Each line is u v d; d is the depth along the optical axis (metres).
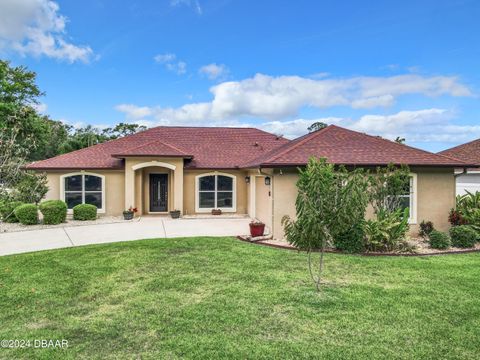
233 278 8.66
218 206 22.64
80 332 5.80
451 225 14.72
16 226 17.25
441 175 14.84
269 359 4.95
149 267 9.71
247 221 19.48
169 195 22.45
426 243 13.34
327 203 7.42
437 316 6.41
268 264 10.02
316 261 10.39
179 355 5.05
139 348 5.26
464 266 9.90
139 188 21.44
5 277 8.82
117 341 5.48
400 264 10.08
